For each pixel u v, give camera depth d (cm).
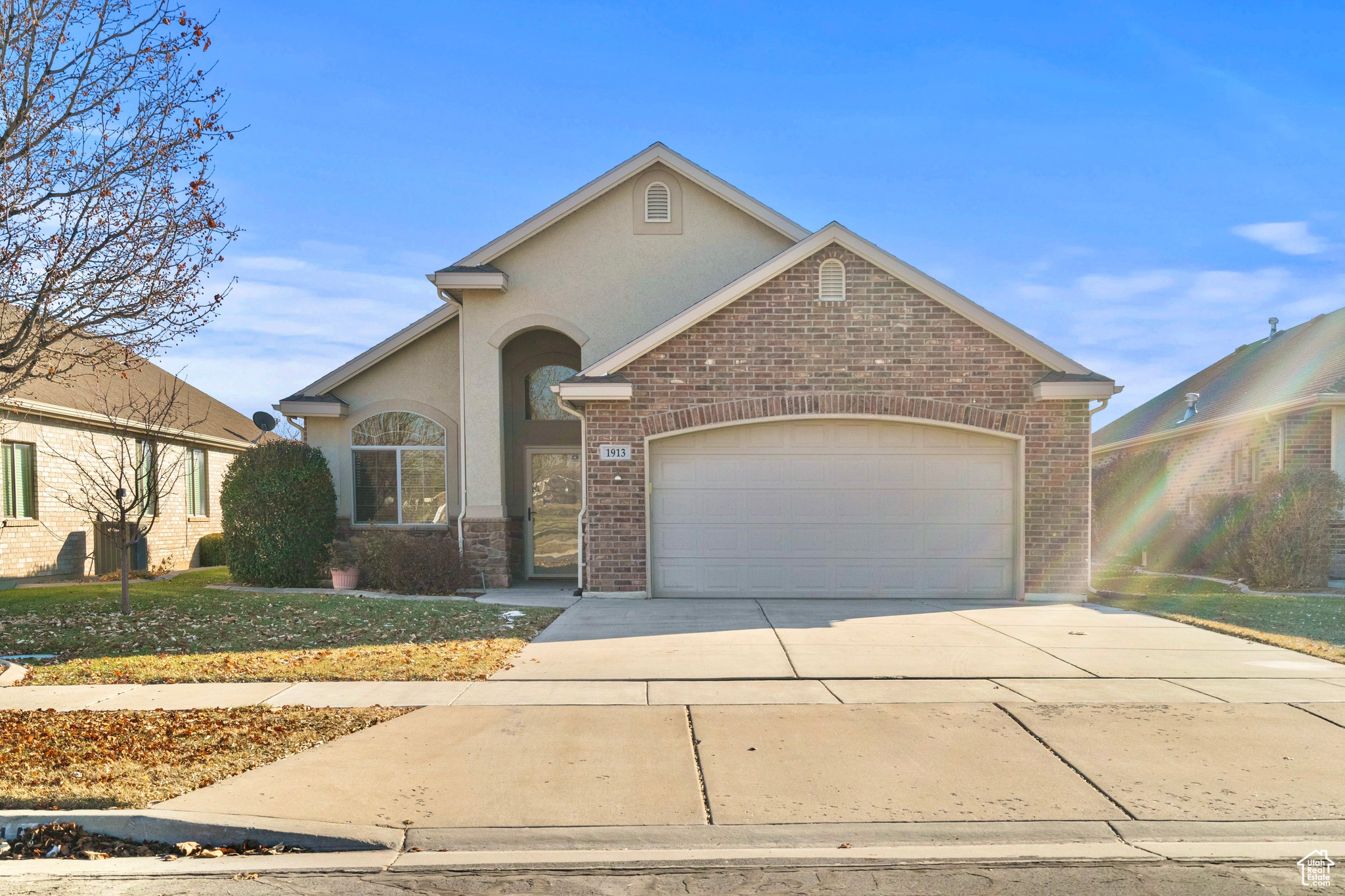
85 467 1800
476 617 1203
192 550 2242
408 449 1672
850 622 1155
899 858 487
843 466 1373
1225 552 1769
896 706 754
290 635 1091
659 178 1584
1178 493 2359
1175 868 474
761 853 492
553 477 1755
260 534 1523
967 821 530
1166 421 2591
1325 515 1603
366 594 1428
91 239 802
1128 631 1095
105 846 510
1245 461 2041
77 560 1789
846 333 1358
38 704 765
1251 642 1026
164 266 816
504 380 1739
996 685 823
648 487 1366
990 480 1369
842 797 563
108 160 803
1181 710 742
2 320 831
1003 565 1366
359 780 586
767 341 1360
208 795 555
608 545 1373
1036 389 1338
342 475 1666
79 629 1108
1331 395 1708
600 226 1582
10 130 758
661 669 891
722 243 1577
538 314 1570
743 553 1377
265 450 1580
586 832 516
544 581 1702
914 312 1357
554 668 895
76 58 784
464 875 468
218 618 1194
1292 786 580
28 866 479
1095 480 2536
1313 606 1351
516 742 661
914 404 1350
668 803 554
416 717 723
